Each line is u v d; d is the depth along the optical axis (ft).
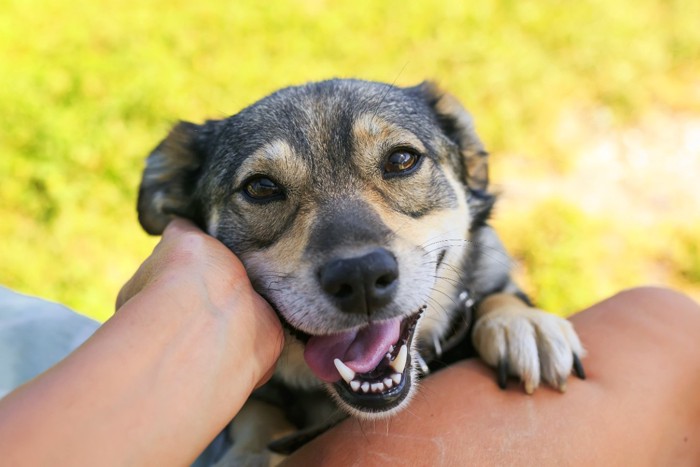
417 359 1.04
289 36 3.17
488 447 0.82
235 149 1.12
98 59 2.99
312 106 1.11
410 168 1.11
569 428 0.84
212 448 1.18
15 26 3.26
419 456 0.81
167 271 0.73
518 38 3.05
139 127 2.63
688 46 2.92
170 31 3.23
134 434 0.59
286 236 1.02
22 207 2.37
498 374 0.95
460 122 1.31
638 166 2.44
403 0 3.36
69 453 0.56
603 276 2.06
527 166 2.45
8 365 1.09
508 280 1.32
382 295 0.90
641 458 0.84
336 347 0.93
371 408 0.88
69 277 2.14
